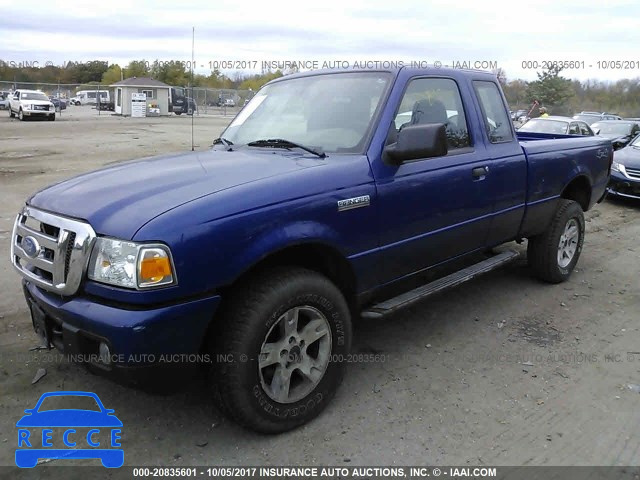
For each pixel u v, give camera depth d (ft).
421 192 11.91
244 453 9.46
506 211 14.82
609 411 10.85
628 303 16.66
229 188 9.29
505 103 15.61
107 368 8.38
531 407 10.94
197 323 8.62
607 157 19.69
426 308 15.96
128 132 80.12
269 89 14.62
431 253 12.76
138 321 8.04
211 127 95.50
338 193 10.28
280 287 9.39
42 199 10.08
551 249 17.29
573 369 12.50
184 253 8.31
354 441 9.80
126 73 228.84
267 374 9.78
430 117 12.78
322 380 10.33
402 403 10.98
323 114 12.42
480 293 17.22
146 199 9.01
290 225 9.50
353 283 11.09
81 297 8.64
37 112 104.06
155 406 10.75
